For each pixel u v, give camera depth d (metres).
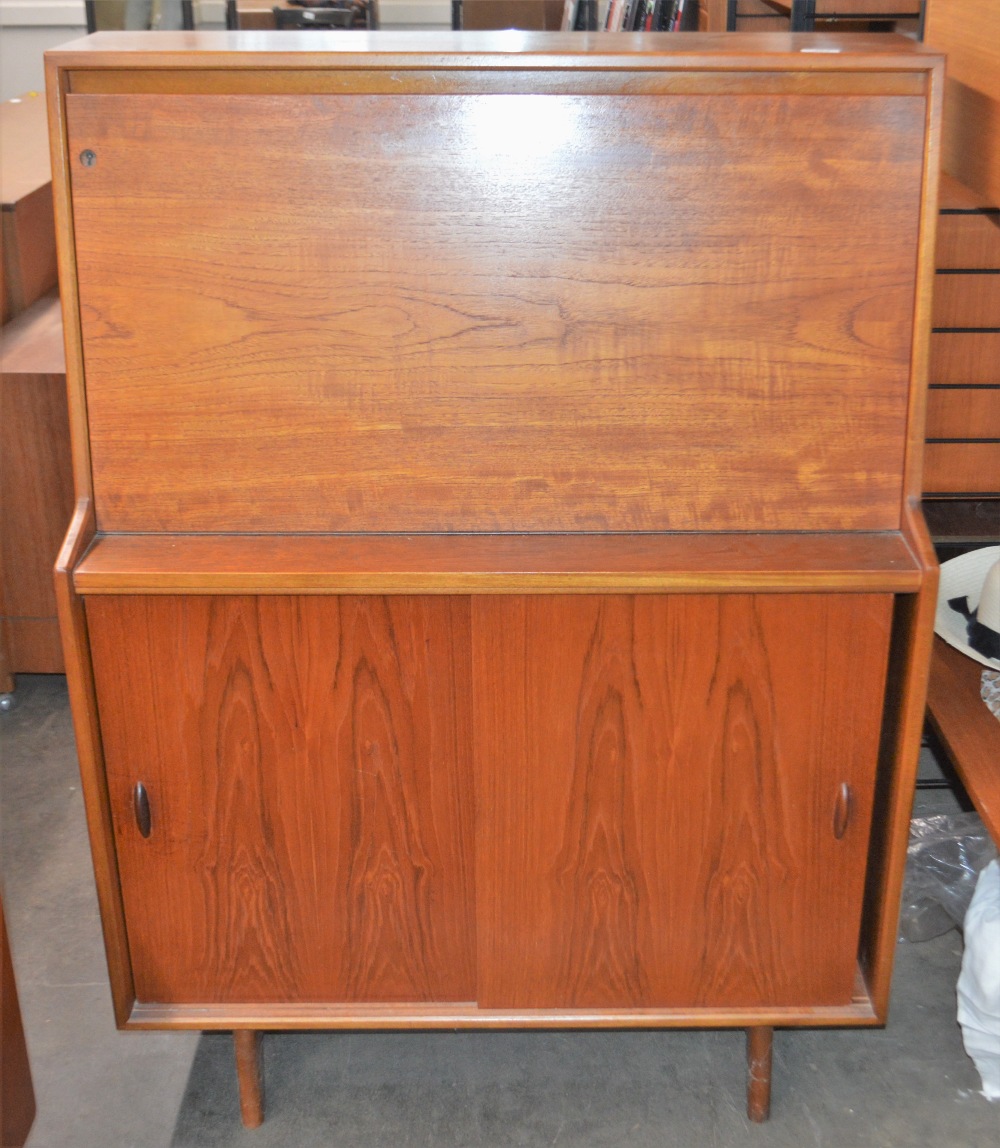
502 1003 1.55
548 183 1.29
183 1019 1.53
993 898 1.72
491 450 1.34
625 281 1.30
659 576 1.29
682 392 1.33
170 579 1.30
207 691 1.38
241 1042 1.62
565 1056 1.79
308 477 1.35
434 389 1.33
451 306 1.31
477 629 1.35
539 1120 1.67
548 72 1.26
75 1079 1.74
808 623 1.35
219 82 1.27
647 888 1.48
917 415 1.33
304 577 1.30
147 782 1.42
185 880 1.48
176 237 1.30
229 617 1.35
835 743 1.41
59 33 5.15
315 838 1.46
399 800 1.44
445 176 1.28
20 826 2.27
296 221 1.29
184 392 1.33
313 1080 1.74
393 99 1.27
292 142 1.28
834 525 1.36
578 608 1.34
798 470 1.35
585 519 1.35
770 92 1.28
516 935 1.51
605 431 1.34
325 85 1.27
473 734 1.40
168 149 1.28
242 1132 1.66
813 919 1.50
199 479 1.35
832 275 1.31
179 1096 1.72
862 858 1.46
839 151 1.28
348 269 1.30
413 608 1.35
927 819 2.10
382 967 1.53
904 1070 1.75
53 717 2.62
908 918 1.98
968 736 1.62
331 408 1.33
